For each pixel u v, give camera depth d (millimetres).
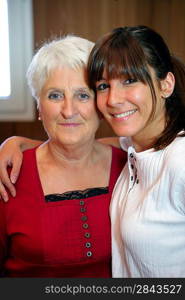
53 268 1060
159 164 891
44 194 1093
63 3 1950
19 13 1995
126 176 1090
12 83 2062
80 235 1052
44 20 1965
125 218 949
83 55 987
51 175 1120
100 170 1164
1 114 2092
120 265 1043
